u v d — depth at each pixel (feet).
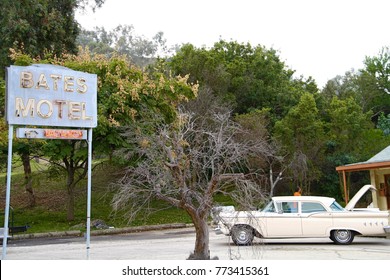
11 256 39.29
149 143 34.35
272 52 123.34
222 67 96.43
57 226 62.75
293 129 84.79
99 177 88.02
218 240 49.70
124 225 63.72
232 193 26.96
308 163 82.02
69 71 31.40
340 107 99.19
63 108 30.86
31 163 102.01
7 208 28.86
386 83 158.20
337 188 91.76
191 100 69.97
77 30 82.94
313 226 43.68
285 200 44.52
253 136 64.23
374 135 96.32
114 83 61.67
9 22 71.82
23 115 29.35
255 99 103.35
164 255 38.50
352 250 40.57
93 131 55.47
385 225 43.68
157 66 95.50
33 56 73.10
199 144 36.73
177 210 77.82
